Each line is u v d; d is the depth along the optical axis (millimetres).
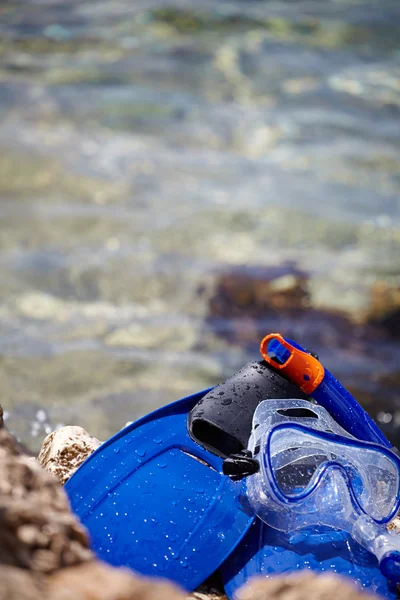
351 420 1522
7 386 2693
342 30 7797
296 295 3713
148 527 1447
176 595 1175
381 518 1442
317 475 1434
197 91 6254
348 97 6277
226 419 1502
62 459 1656
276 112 5977
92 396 2701
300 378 1523
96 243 4180
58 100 5914
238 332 3434
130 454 1526
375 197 4828
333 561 1413
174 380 2926
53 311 3463
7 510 1188
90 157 5168
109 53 6855
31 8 7906
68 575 1169
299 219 4523
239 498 1468
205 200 4738
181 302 3664
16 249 4031
